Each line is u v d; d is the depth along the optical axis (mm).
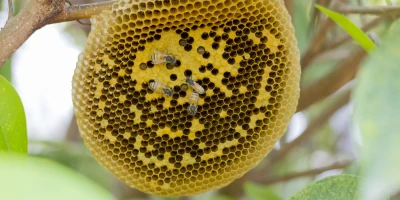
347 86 746
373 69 406
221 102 540
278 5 514
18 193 279
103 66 519
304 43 691
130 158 541
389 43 410
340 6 632
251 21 519
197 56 528
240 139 545
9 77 681
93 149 537
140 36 513
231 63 532
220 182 549
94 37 506
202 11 506
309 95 696
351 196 480
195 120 542
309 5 696
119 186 728
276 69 533
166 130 541
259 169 739
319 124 730
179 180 547
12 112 508
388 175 356
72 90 521
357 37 511
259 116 542
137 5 500
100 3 504
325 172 761
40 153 672
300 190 482
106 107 530
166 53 523
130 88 530
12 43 495
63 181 288
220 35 525
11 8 501
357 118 393
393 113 388
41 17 497
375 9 607
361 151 377
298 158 857
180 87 535
